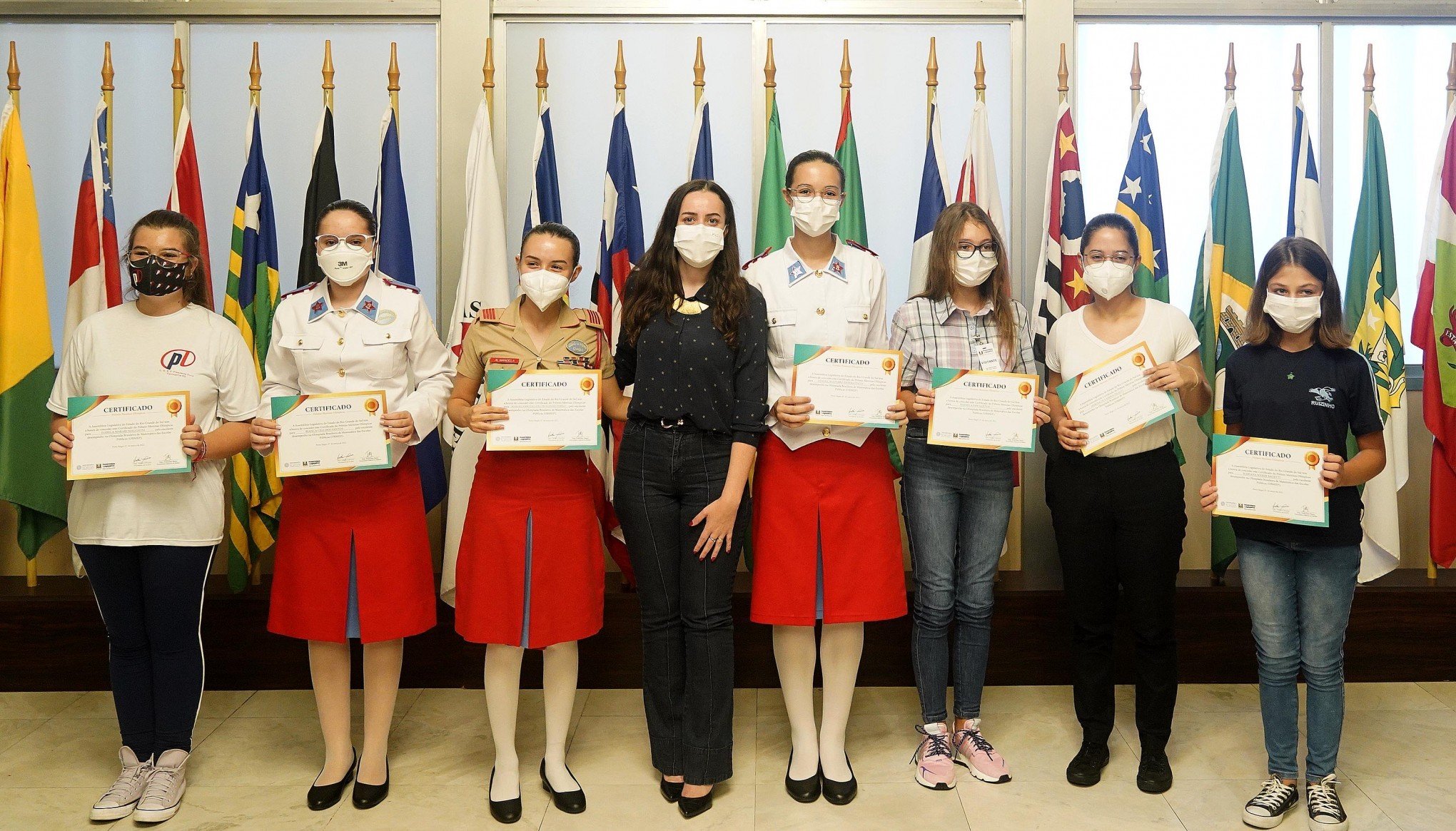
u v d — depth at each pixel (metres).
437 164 3.37
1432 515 3.13
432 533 3.39
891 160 3.41
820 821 2.29
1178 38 3.40
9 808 2.37
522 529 2.29
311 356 2.35
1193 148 3.42
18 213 3.04
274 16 3.30
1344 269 3.44
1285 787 2.30
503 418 2.24
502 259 3.13
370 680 2.41
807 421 2.27
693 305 2.27
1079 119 3.41
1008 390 2.33
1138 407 2.30
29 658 3.05
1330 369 2.21
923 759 2.50
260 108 3.24
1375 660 3.08
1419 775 2.48
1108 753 2.50
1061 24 3.32
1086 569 2.42
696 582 2.29
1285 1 3.33
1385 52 3.42
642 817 2.32
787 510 2.36
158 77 3.34
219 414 2.44
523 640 2.32
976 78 3.19
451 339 3.06
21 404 3.02
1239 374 2.30
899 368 2.29
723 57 3.39
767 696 3.05
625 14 3.34
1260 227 3.42
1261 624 2.28
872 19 3.38
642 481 2.30
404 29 3.36
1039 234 3.35
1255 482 2.19
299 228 3.36
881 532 2.38
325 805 2.37
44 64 3.33
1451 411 3.09
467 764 2.61
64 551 3.36
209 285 3.21
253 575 3.21
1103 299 2.46
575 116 3.38
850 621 2.36
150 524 2.30
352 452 2.25
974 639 2.53
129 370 2.33
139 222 2.30
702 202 2.23
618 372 2.43
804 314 2.37
